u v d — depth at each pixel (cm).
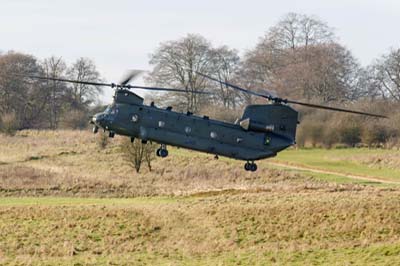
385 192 18238
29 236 14938
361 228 14988
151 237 15238
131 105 12975
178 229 15725
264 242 14650
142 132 12888
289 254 12550
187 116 13025
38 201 19025
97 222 16000
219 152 12950
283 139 13050
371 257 11775
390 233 14550
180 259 12862
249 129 12950
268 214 16262
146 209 17250
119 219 16238
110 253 13750
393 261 11269
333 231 15000
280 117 13062
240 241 14788
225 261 12275
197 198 19275
